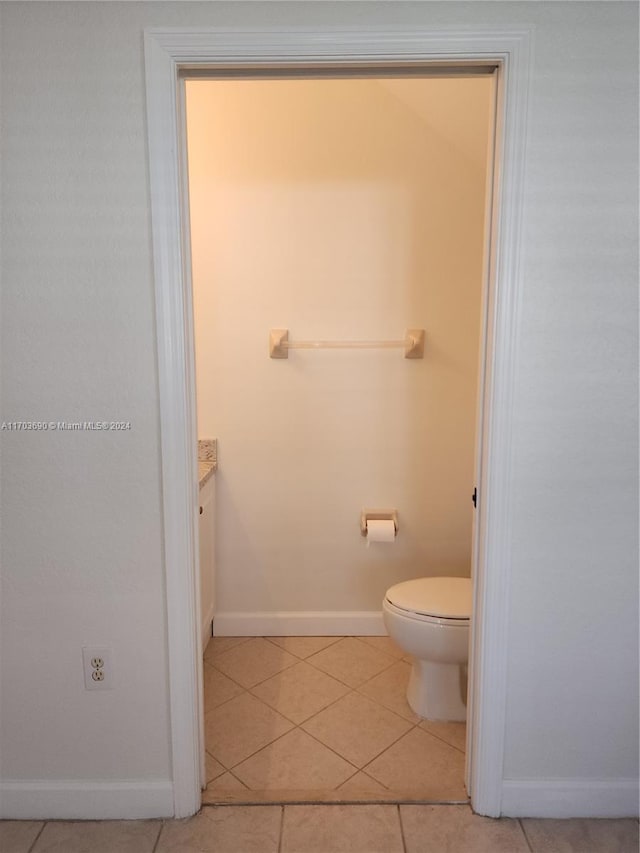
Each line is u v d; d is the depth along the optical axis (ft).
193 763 6.00
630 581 5.70
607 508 5.57
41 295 5.32
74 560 5.72
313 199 8.43
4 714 5.97
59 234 5.24
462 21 4.93
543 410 5.42
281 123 8.28
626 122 5.03
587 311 5.28
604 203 5.13
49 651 5.87
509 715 5.92
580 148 5.06
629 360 5.36
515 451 5.48
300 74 5.27
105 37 4.98
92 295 5.32
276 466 9.05
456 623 7.04
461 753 6.95
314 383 8.85
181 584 5.71
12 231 5.24
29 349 5.41
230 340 8.75
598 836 5.81
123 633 5.84
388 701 7.91
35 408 5.49
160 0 4.93
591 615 5.75
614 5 4.89
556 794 6.01
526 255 5.20
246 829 5.88
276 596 9.40
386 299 8.64
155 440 5.53
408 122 8.23
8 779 6.08
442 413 8.89
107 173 5.15
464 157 8.25
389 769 6.68
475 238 8.46
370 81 8.14
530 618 5.75
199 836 5.81
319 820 5.97
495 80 5.21
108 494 5.62
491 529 5.58
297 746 7.04
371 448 9.00
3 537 5.69
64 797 6.07
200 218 8.48
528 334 5.32
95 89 5.04
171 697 5.89
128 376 5.44
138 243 5.24
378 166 8.35
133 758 6.04
